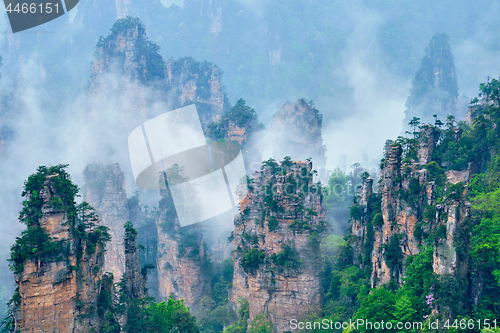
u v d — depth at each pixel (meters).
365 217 116.19
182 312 96.50
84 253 82.12
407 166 101.00
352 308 107.06
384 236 102.50
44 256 76.88
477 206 94.62
